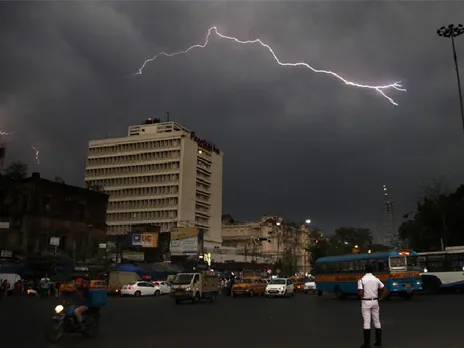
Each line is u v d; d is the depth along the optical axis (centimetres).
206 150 13075
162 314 2197
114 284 4819
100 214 6147
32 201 5088
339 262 3575
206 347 1076
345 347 1066
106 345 1113
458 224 5794
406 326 1494
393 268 3048
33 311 2275
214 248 11169
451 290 3778
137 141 12431
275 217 12688
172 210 11644
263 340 1199
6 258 4497
